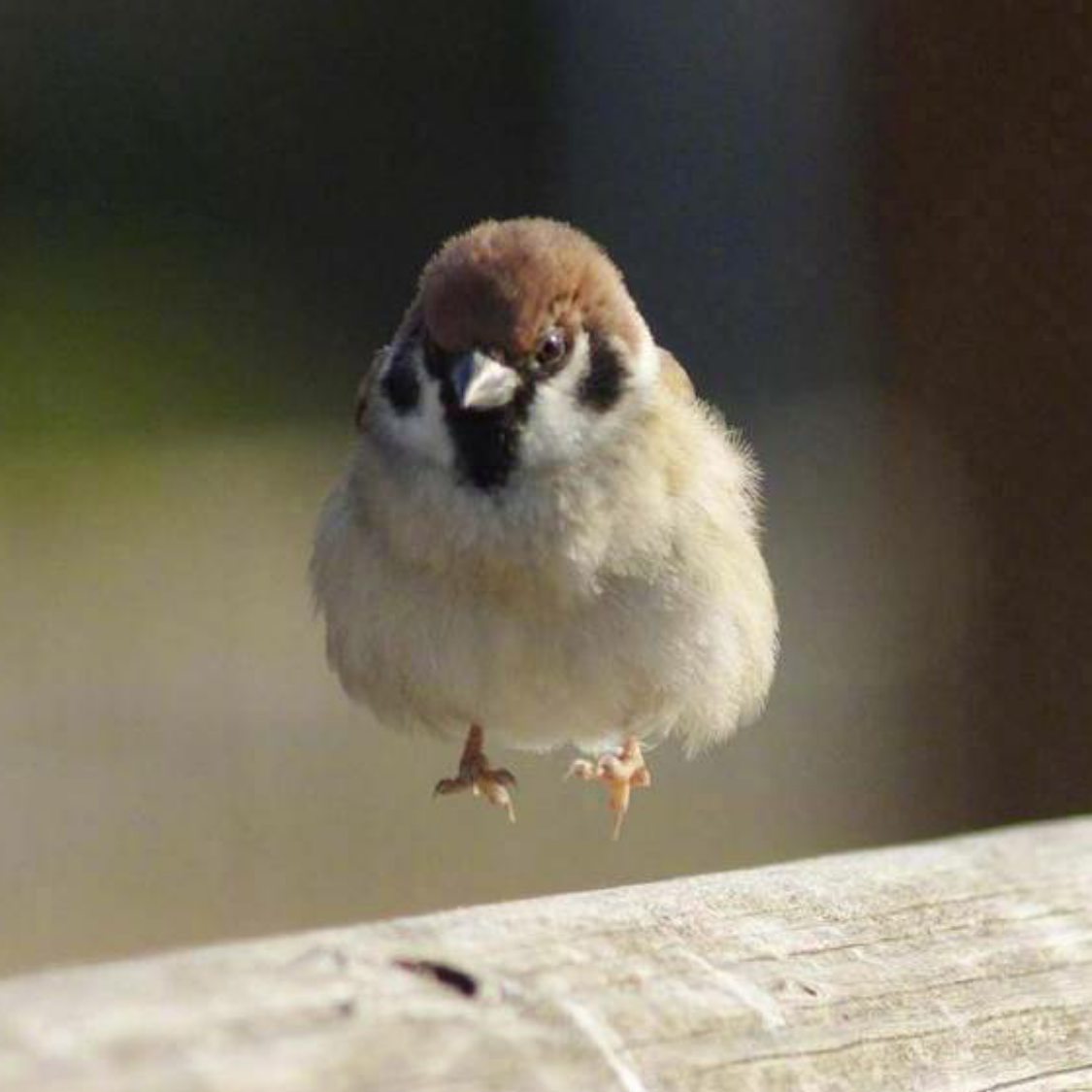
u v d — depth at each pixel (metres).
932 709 13.05
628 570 6.80
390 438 6.86
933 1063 4.69
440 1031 3.94
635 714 7.15
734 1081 4.40
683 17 18.28
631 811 13.31
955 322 12.81
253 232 22.81
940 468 13.00
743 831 13.03
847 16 14.38
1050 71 12.34
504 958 4.30
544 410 6.69
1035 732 12.48
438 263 6.88
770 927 4.77
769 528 15.55
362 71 23.41
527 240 6.83
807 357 17.08
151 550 17.19
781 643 14.52
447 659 6.92
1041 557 12.45
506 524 6.71
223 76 23.52
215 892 12.15
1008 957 4.92
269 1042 3.77
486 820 13.24
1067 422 12.34
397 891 12.31
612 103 19.31
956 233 12.72
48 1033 3.65
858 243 14.38
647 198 18.77
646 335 7.07
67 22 23.41
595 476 6.73
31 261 21.80
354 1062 3.82
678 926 4.64
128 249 22.30
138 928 11.69
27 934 11.52
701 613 6.92
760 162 17.77
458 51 22.92
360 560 6.97
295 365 20.78
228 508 17.91
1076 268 12.33
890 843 12.92
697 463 6.96
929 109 12.74
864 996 4.70
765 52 17.64
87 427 19.30
